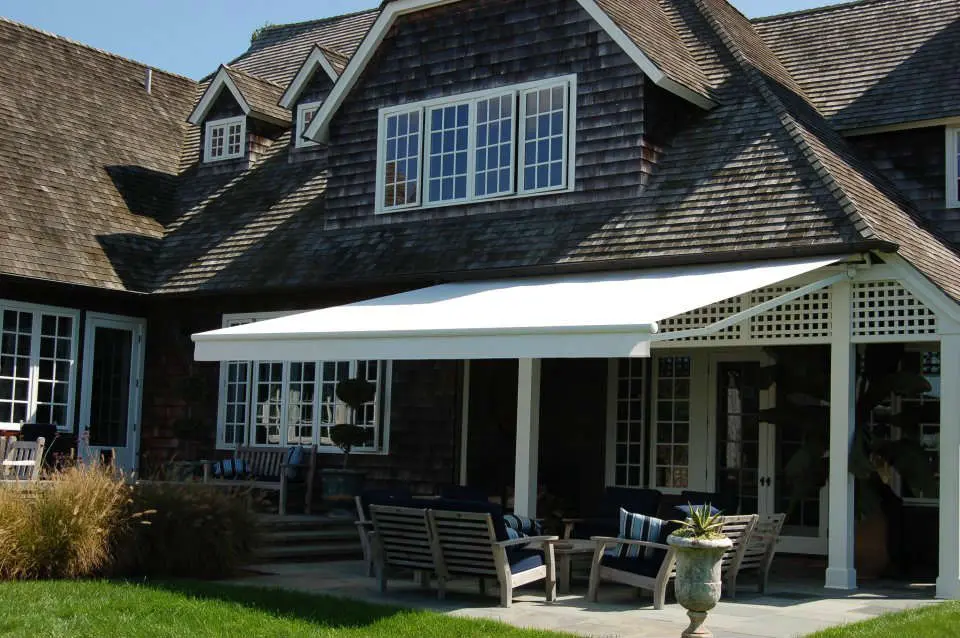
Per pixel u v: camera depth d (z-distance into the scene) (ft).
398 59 73.87
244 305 77.25
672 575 44.37
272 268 73.77
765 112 63.26
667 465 69.51
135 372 81.15
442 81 71.72
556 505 70.59
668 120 65.21
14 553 43.83
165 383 80.74
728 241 55.52
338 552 60.44
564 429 73.00
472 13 71.00
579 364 73.05
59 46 91.97
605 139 64.39
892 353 56.85
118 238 80.07
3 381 72.02
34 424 71.31
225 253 78.28
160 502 48.29
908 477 52.60
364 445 71.36
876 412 60.95
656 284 53.62
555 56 67.15
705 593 35.68
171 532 48.24
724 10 80.48
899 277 50.70
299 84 85.05
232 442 77.92
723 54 70.44
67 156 83.05
